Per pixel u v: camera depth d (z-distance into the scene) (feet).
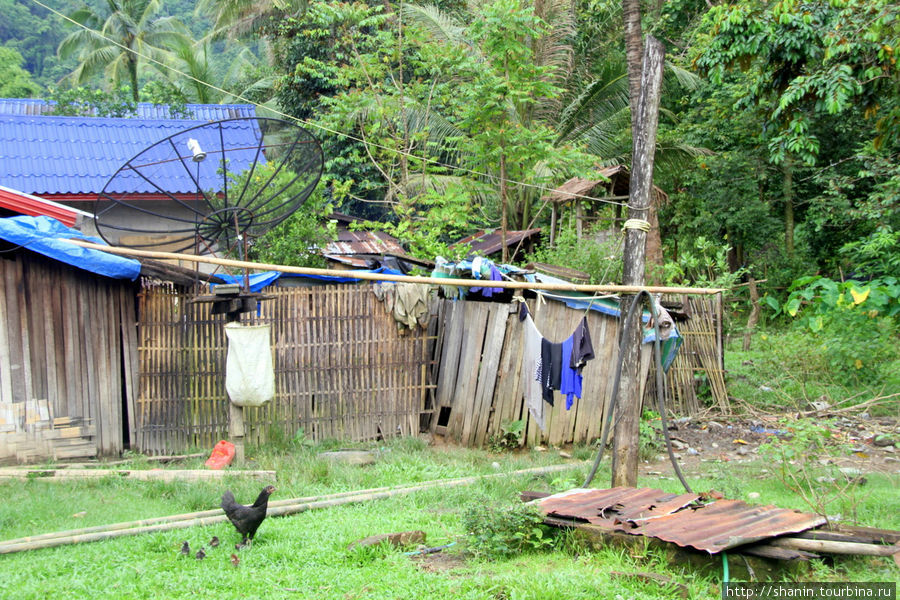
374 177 67.77
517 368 33.65
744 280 67.77
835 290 44.16
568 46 65.62
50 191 44.42
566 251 45.85
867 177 55.06
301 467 28.73
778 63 35.96
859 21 32.42
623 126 65.00
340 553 18.90
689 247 69.31
